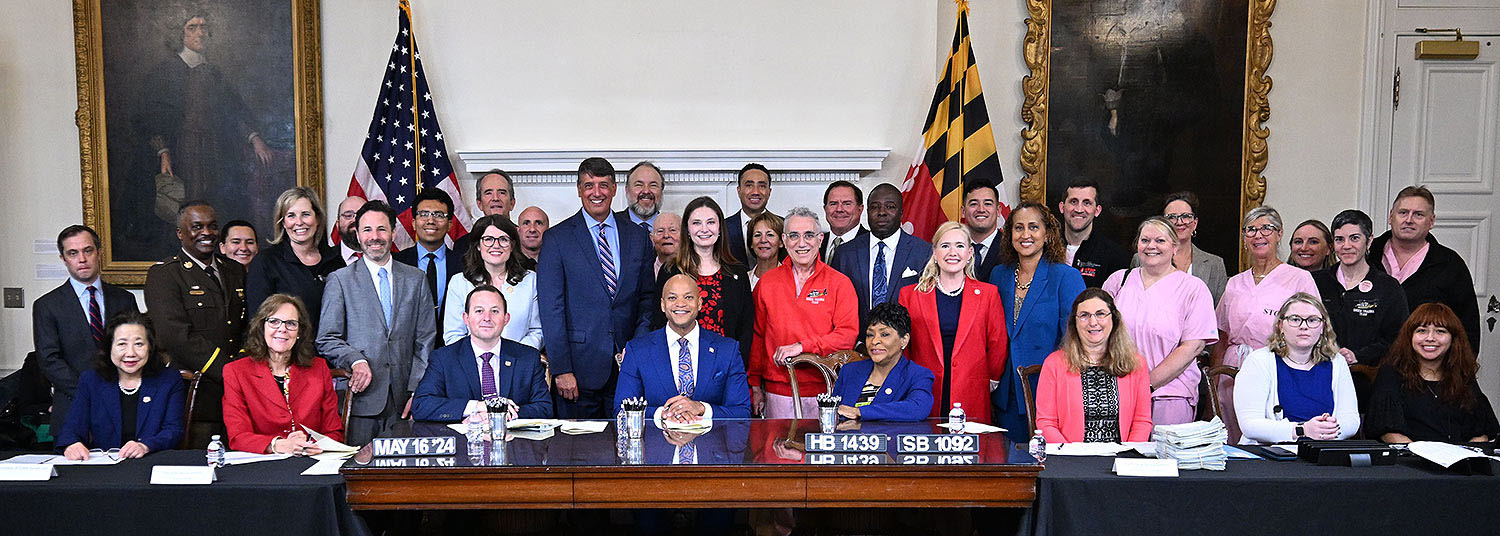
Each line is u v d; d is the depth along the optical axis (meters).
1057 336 3.76
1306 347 3.33
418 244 4.35
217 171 5.46
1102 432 3.30
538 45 5.44
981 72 5.63
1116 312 3.32
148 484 2.66
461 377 3.47
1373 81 5.59
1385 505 2.74
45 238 5.54
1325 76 5.64
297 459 2.98
